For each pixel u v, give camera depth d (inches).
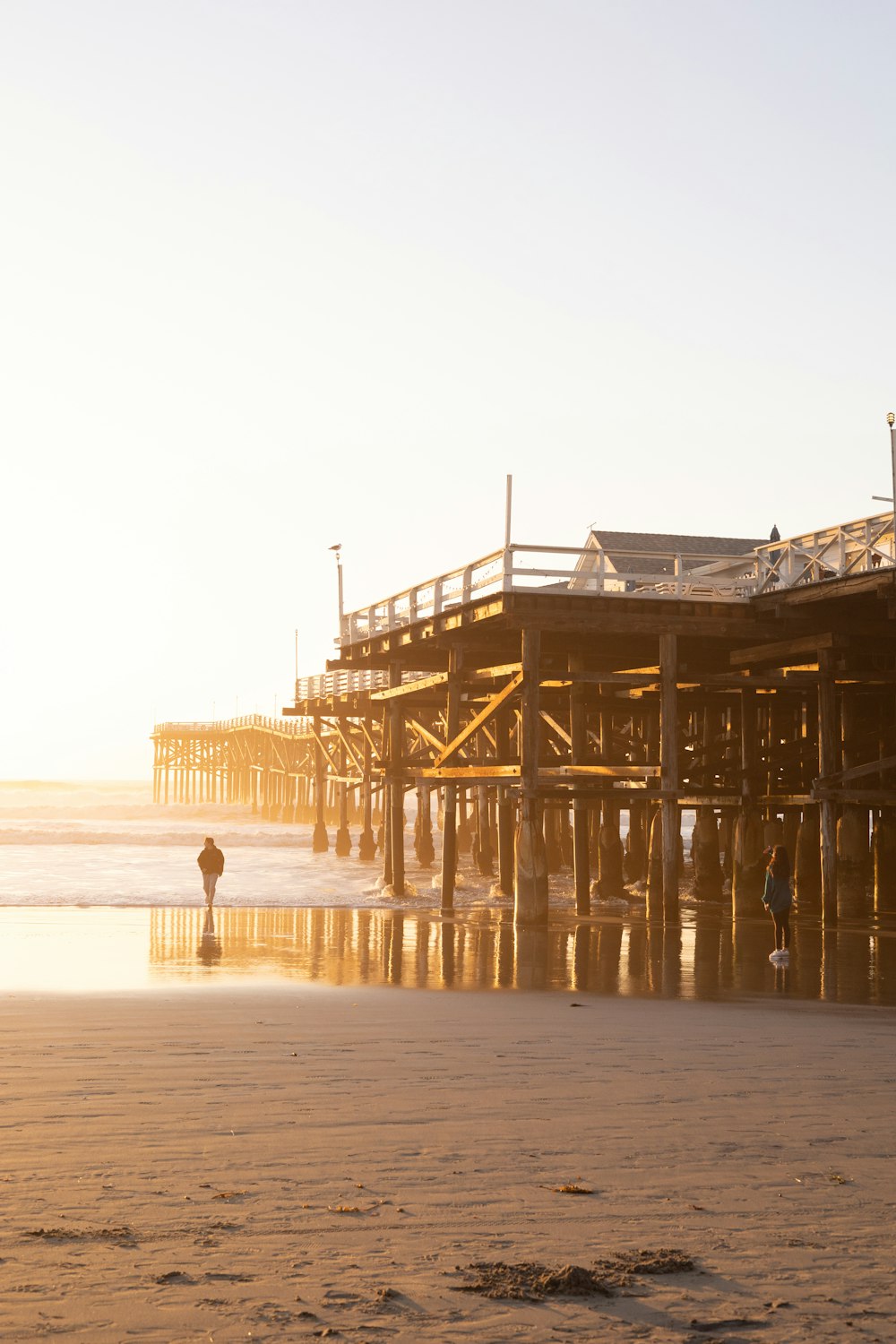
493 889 1389.0
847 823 1111.6
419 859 2121.1
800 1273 202.4
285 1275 197.8
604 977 687.7
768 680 1032.8
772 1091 353.1
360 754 2247.8
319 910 1194.0
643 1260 207.3
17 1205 231.8
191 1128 295.1
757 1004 574.9
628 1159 272.4
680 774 1202.0
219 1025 468.1
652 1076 374.6
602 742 1360.7
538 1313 183.9
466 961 763.4
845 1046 444.1
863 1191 250.2
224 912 1147.9
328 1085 350.9
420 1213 231.0
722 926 1041.5
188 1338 172.6
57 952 772.0
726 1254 211.2
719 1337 176.4
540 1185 251.1
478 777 1050.1
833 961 772.0
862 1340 175.6
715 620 1003.9
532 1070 382.0
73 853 2060.8
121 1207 231.6
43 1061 382.6
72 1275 195.3
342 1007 533.0
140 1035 438.9
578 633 1032.8
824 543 952.9
